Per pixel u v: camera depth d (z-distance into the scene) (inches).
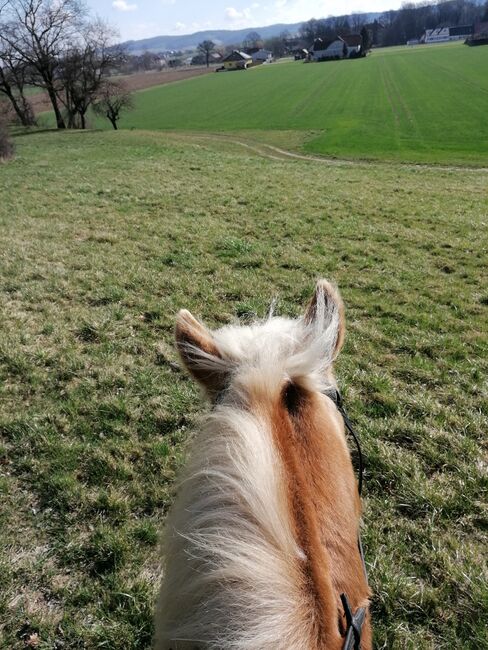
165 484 180.7
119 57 2445.9
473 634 134.2
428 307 339.9
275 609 45.6
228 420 57.6
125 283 368.5
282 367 65.2
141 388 236.5
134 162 1101.7
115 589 143.8
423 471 190.2
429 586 146.8
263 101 3270.2
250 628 44.8
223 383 69.5
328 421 67.6
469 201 709.3
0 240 476.1
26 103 2544.3
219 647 45.6
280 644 44.3
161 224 550.9
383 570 148.8
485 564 153.0
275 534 49.4
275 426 58.4
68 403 222.5
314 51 6003.9
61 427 209.9
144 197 703.1
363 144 1815.9
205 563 50.7
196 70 6663.4
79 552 154.9
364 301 349.1
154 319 311.3
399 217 599.2
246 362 68.0
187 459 65.4
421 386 247.1
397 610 140.1
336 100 2982.3
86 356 263.9
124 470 185.2
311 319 79.2
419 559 155.3
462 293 363.3
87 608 139.5
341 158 1599.4
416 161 1482.5
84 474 185.2
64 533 161.5
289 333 73.2
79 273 385.4
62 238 494.0
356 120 2331.4
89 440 202.1
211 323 317.7
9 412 219.9
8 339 278.4
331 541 56.7
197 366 71.4
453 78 3346.5
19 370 249.6
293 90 3624.5
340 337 79.9
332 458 62.9
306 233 526.0
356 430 211.2
